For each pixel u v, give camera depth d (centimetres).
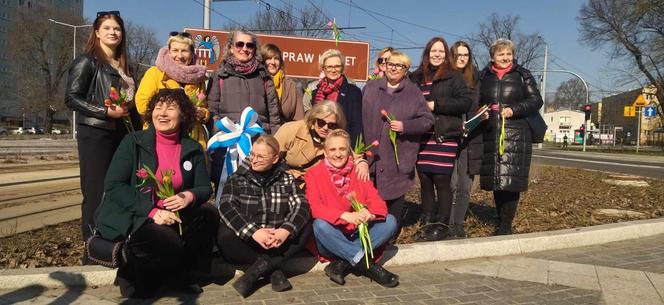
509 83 503
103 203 355
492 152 503
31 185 927
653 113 3394
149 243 335
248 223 361
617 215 697
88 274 369
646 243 531
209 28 1255
